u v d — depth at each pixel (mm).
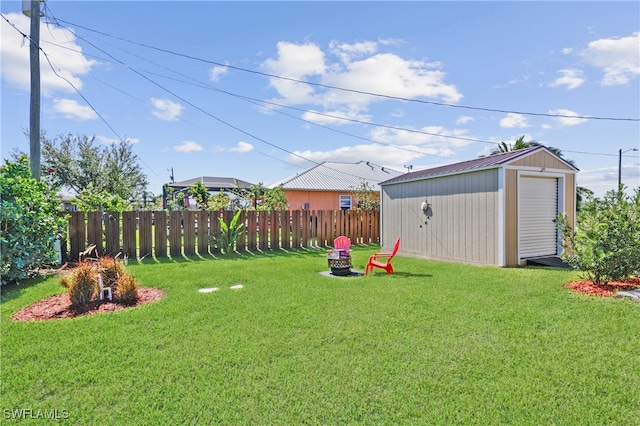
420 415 2348
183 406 2457
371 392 2619
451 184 9258
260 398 2547
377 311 4492
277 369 2961
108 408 2441
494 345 3438
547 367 2986
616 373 2877
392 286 5922
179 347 3393
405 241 10797
